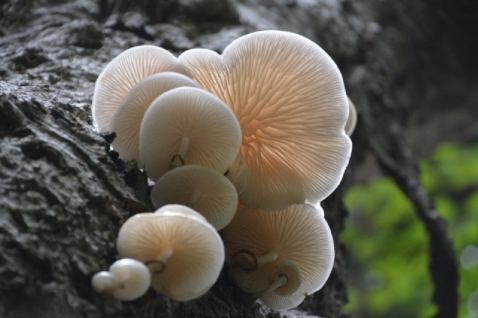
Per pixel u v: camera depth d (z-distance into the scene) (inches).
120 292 19.7
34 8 30.8
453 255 38.4
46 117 21.6
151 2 31.0
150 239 20.1
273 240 22.7
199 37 30.8
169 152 21.5
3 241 19.6
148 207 21.5
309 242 22.7
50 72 27.0
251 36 22.0
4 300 19.3
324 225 22.6
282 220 22.7
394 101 44.8
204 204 21.5
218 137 21.4
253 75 22.1
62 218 20.3
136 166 21.7
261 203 22.6
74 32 28.8
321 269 22.8
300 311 27.0
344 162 22.7
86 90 26.5
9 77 26.9
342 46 39.9
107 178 21.3
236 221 22.7
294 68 22.1
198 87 21.3
